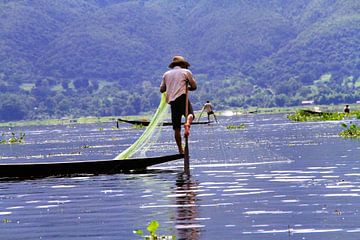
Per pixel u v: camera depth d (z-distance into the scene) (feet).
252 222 102.68
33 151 304.91
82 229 102.58
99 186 146.72
